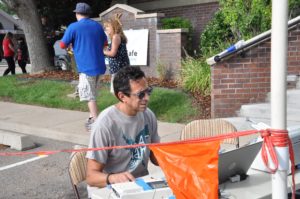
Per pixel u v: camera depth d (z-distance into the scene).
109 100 9.13
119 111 3.06
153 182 2.59
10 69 15.67
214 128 4.21
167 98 8.53
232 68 7.47
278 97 1.91
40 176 5.57
